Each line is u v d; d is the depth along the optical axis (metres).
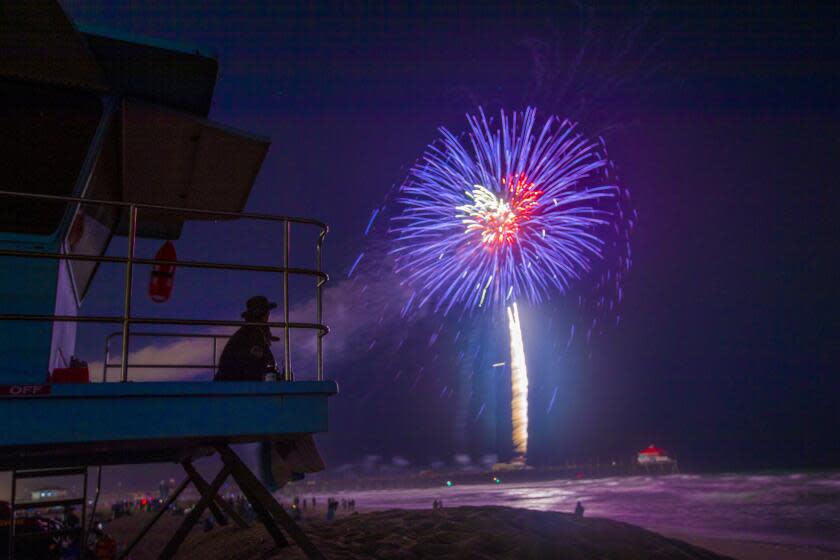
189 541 8.62
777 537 42.66
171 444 4.50
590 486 154.25
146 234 7.84
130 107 5.23
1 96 4.84
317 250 5.05
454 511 8.13
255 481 4.66
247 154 6.10
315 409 4.37
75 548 7.43
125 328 4.18
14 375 4.23
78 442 3.81
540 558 6.47
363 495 168.00
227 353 5.34
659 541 8.05
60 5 4.27
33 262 4.52
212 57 4.94
